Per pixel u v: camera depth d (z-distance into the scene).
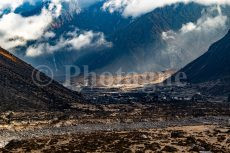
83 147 108.31
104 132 159.62
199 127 167.62
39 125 183.38
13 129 168.75
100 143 115.69
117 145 110.62
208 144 111.56
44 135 157.12
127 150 101.44
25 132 164.38
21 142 122.88
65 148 107.88
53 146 112.25
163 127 188.25
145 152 99.69
